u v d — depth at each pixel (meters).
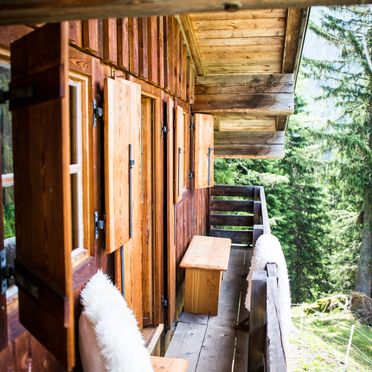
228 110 5.79
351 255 12.66
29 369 1.77
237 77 5.74
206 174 6.03
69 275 1.26
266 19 4.84
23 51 1.43
